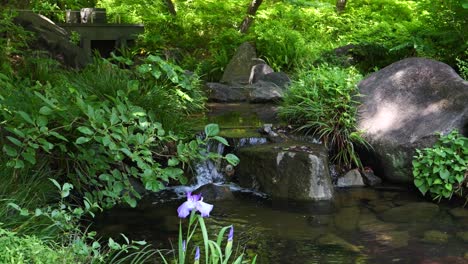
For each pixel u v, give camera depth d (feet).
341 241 16.10
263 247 15.62
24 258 10.58
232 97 31.50
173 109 23.26
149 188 14.42
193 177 21.72
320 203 19.83
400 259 14.80
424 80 23.30
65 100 16.48
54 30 33.22
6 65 24.57
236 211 18.85
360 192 21.11
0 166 16.16
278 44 39.93
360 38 39.14
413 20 39.29
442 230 16.98
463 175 20.04
